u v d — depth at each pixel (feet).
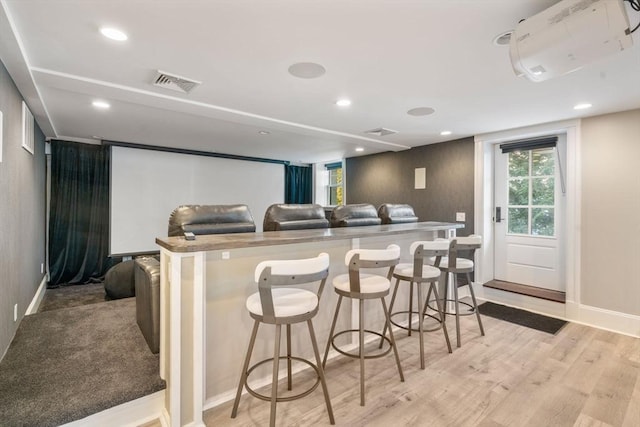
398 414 6.36
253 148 19.39
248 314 6.97
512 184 14.52
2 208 7.46
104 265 17.49
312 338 6.03
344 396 6.91
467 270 9.68
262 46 6.68
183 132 15.29
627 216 10.68
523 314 12.28
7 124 7.81
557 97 9.57
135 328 8.89
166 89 9.15
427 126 13.23
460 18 5.64
